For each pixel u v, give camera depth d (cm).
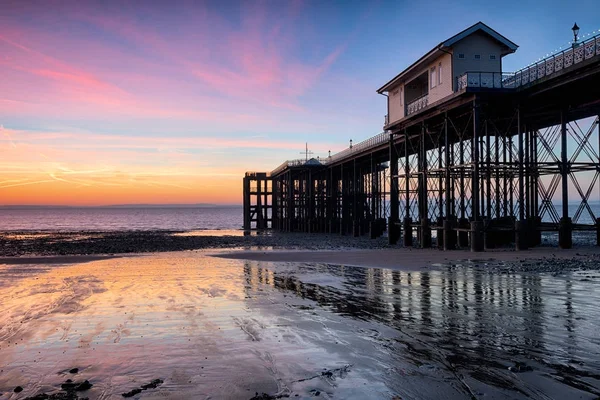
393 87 4244
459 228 3288
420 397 736
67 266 2833
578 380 788
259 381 819
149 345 1059
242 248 4269
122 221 16088
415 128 4031
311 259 2941
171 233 7931
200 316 1348
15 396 774
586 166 3173
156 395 766
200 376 850
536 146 3641
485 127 3434
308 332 1145
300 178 8625
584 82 2552
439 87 3338
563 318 1205
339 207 7756
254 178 9912
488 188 3341
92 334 1169
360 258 2881
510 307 1352
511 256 2681
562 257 2561
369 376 832
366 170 7300
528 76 2811
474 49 3178
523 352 941
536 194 3788
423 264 2456
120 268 2667
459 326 1161
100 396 768
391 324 1202
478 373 832
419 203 4091
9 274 2452
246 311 1406
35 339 1130
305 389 779
